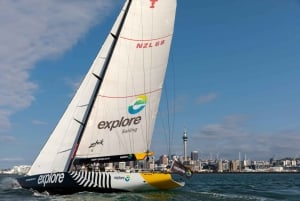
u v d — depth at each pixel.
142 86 34.84
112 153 33.88
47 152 34.81
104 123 33.84
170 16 35.59
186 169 32.88
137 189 31.81
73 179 31.31
